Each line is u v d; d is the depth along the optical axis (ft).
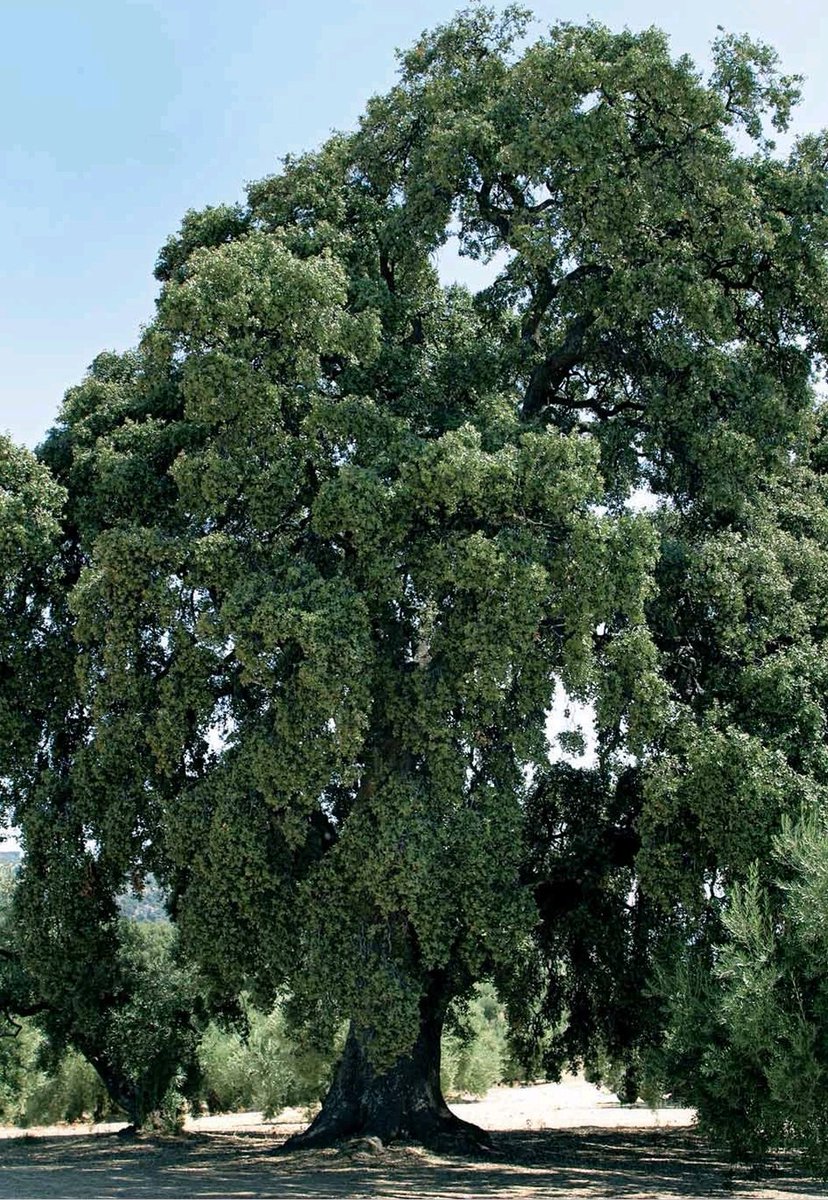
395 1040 57.62
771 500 74.02
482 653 57.72
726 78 71.05
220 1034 126.31
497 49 77.82
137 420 72.02
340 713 55.67
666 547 67.67
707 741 59.06
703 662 68.54
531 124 66.90
